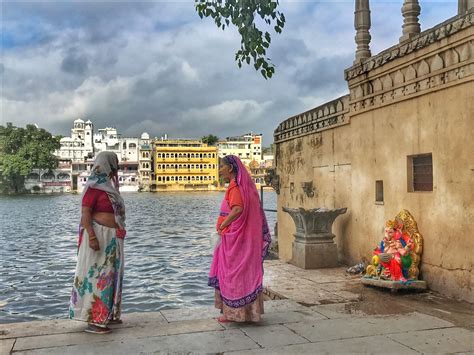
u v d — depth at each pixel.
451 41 5.79
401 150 6.90
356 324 4.95
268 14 5.21
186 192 119.00
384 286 6.30
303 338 4.51
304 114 10.40
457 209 5.78
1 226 35.50
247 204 4.97
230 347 4.28
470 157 5.58
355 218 8.20
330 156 9.23
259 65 5.29
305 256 8.03
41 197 99.88
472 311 5.35
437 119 6.14
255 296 4.93
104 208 4.80
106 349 4.24
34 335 4.65
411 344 4.30
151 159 124.62
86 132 124.81
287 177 11.66
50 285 13.36
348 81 8.30
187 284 12.91
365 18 8.02
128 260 17.27
